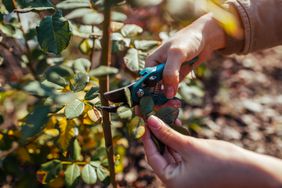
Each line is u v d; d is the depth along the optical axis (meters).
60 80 0.43
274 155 1.05
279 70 1.37
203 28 0.52
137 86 0.43
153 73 0.44
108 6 0.33
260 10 0.56
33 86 0.42
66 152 0.55
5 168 0.61
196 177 0.37
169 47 0.49
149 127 0.40
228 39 0.55
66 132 0.53
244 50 0.57
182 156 0.38
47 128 0.56
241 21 0.55
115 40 0.53
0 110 0.69
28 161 0.62
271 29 0.57
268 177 0.34
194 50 0.50
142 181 0.92
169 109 0.42
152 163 0.40
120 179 0.91
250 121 1.15
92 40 0.59
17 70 0.79
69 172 0.51
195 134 1.07
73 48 0.75
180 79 0.53
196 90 0.72
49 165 0.52
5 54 0.78
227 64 1.36
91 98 0.42
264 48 0.59
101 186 0.84
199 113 1.12
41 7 0.40
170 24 0.63
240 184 0.35
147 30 0.66
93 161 0.54
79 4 0.42
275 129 1.12
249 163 0.35
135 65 0.52
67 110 0.40
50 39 0.39
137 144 0.99
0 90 0.58
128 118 0.44
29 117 0.41
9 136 0.60
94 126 0.61
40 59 0.64
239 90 1.26
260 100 1.23
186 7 0.24
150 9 0.60
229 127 1.12
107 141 0.48
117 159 0.55
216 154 0.36
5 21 0.57
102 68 0.36
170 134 0.38
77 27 0.57
